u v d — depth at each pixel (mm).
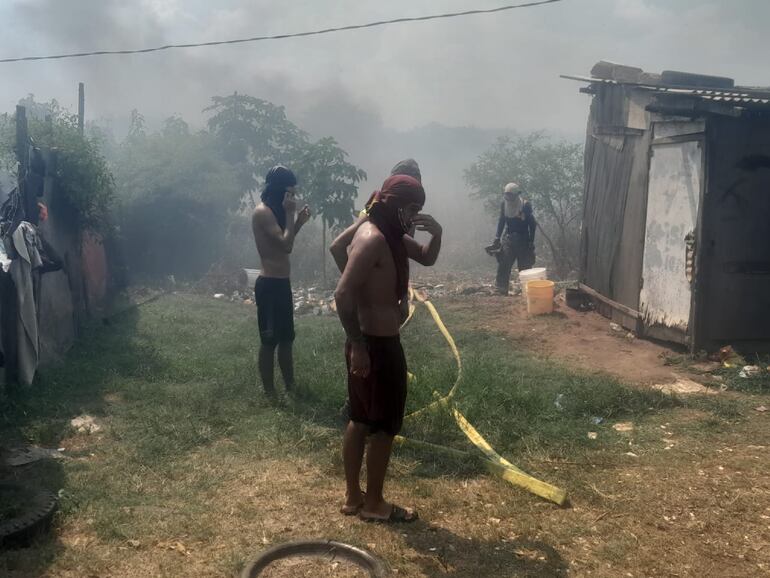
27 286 6504
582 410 6078
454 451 4965
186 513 4047
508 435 5375
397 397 3887
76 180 8688
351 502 4098
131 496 4273
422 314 10438
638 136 9203
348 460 4020
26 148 7172
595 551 3721
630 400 6242
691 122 7965
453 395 6141
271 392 6332
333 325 9820
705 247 7805
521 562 3590
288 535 3809
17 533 3600
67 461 4855
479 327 9641
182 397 6297
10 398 6059
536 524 3996
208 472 4684
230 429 5520
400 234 3881
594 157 10633
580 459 5004
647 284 8852
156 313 10820
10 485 4121
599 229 10352
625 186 9539
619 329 9383
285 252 6309
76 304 9211
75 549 3613
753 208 7863
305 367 7324
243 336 9125
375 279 3820
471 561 3588
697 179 7855
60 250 8539
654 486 4555
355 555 3596
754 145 7773
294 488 4430
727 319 7965
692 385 6953
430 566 3527
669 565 3605
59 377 6906
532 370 7480
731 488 4531
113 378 6895
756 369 7242
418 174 6422
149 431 5445
